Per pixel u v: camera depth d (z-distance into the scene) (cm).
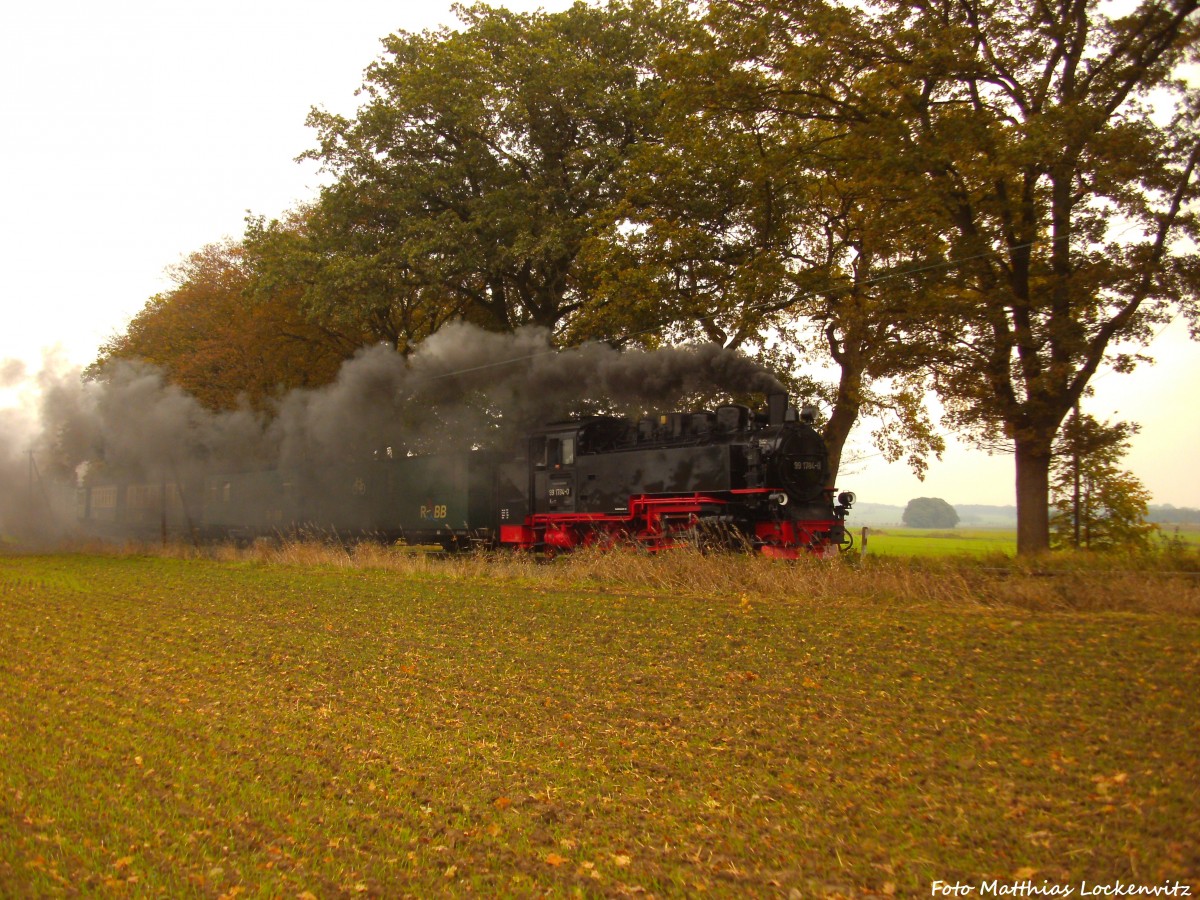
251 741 830
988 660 1087
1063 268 2128
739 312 2694
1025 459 2200
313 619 1542
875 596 1598
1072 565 1805
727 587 1770
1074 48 2108
